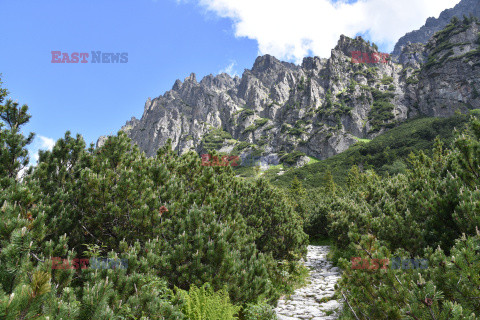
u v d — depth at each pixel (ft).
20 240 7.38
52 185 19.81
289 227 37.86
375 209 34.68
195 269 17.13
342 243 40.70
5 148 18.78
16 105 22.45
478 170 16.42
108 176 20.49
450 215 15.97
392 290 12.30
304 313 22.04
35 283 5.92
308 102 506.07
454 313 8.39
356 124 403.75
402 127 342.44
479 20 389.39
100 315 7.66
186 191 27.07
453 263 9.68
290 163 397.19
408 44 581.94
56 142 22.31
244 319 18.06
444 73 357.41
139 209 19.75
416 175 30.86
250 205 36.83
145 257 15.70
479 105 316.81
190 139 578.25
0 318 5.34
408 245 18.86
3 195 13.43
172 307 11.84
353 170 188.14
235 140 550.77
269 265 29.81
